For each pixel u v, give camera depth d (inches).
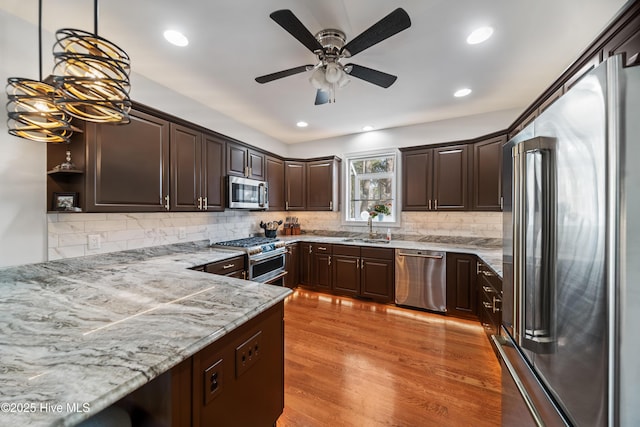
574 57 77.7
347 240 149.6
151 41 70.7
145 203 81.3
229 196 113.3
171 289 54.2
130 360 28.9
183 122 94.7
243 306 44.9
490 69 84.9
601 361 25.5
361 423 58.4
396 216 149.3
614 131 24.3
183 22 63.4
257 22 63.4
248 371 45.0
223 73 87.7
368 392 68.0
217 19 62.4
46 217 67.1
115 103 39.4
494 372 75.8
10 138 61.2
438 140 135.6
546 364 35.4
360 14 60.6
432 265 118.3
